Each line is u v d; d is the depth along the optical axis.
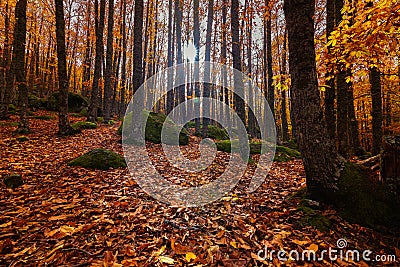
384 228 2.81
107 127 11.77
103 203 3.36
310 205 3.20
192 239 2.59
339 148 6.15
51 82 22.38
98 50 12.59
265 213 3.29
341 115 6.13
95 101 12.66
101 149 5.57
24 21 8.33
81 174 4.60
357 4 3.95
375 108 6.82
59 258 2.11
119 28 18.44
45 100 16.41
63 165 5.16
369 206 2.96
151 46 21.03
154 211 3.26
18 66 8.16
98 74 12.69
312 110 3.19
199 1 13.63
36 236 2.44
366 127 14.53
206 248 2.41
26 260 2.07
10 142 6.77
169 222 2.92
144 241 2.49
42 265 2.01
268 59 11.38
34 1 17.23
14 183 3.84
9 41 11.80
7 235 2.41
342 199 3.09
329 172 3.16
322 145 3.17
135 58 8.13
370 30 3.44
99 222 2.77
